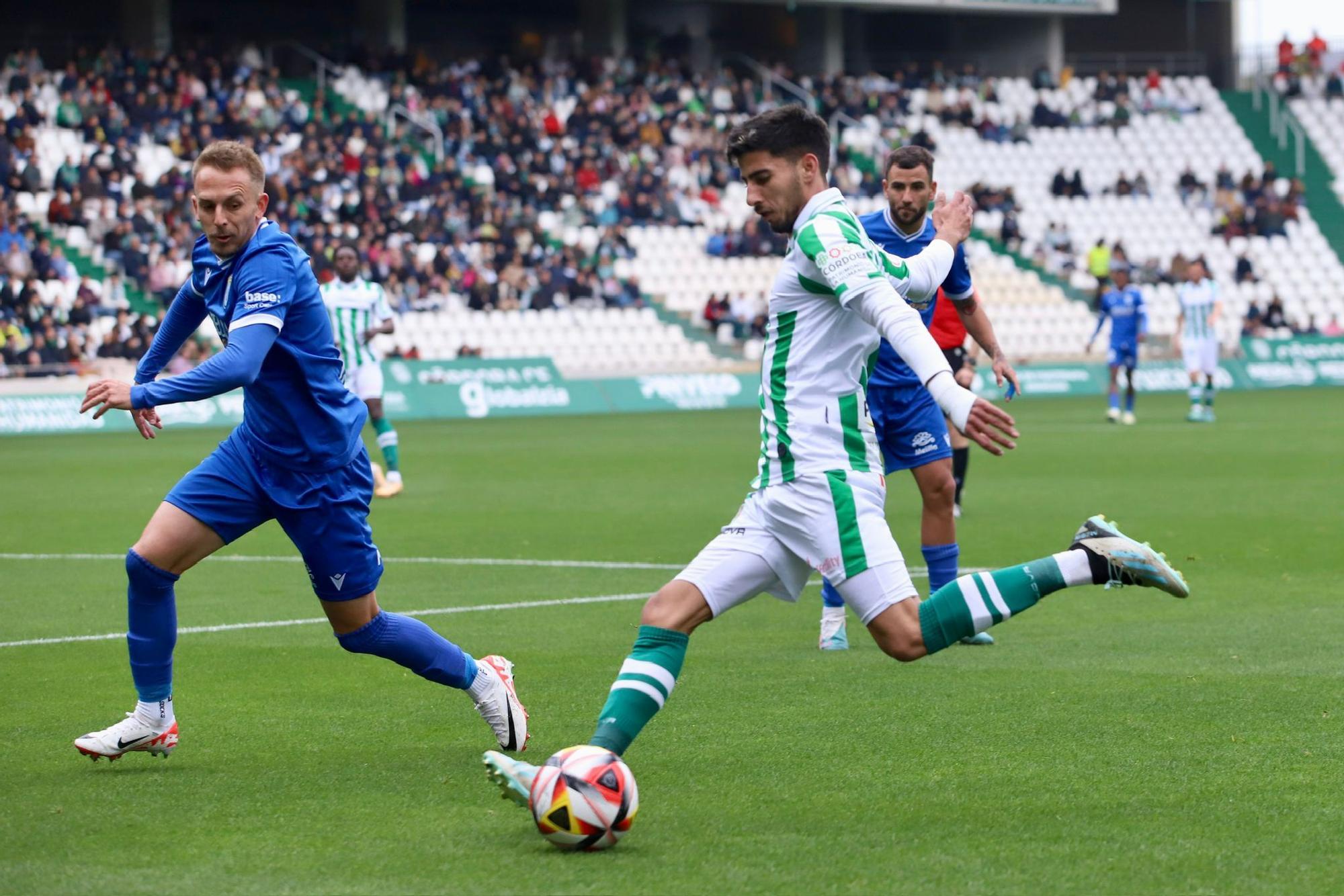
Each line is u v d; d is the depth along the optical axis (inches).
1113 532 631.8
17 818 649.6
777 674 947.3
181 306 750.5
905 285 647.8
